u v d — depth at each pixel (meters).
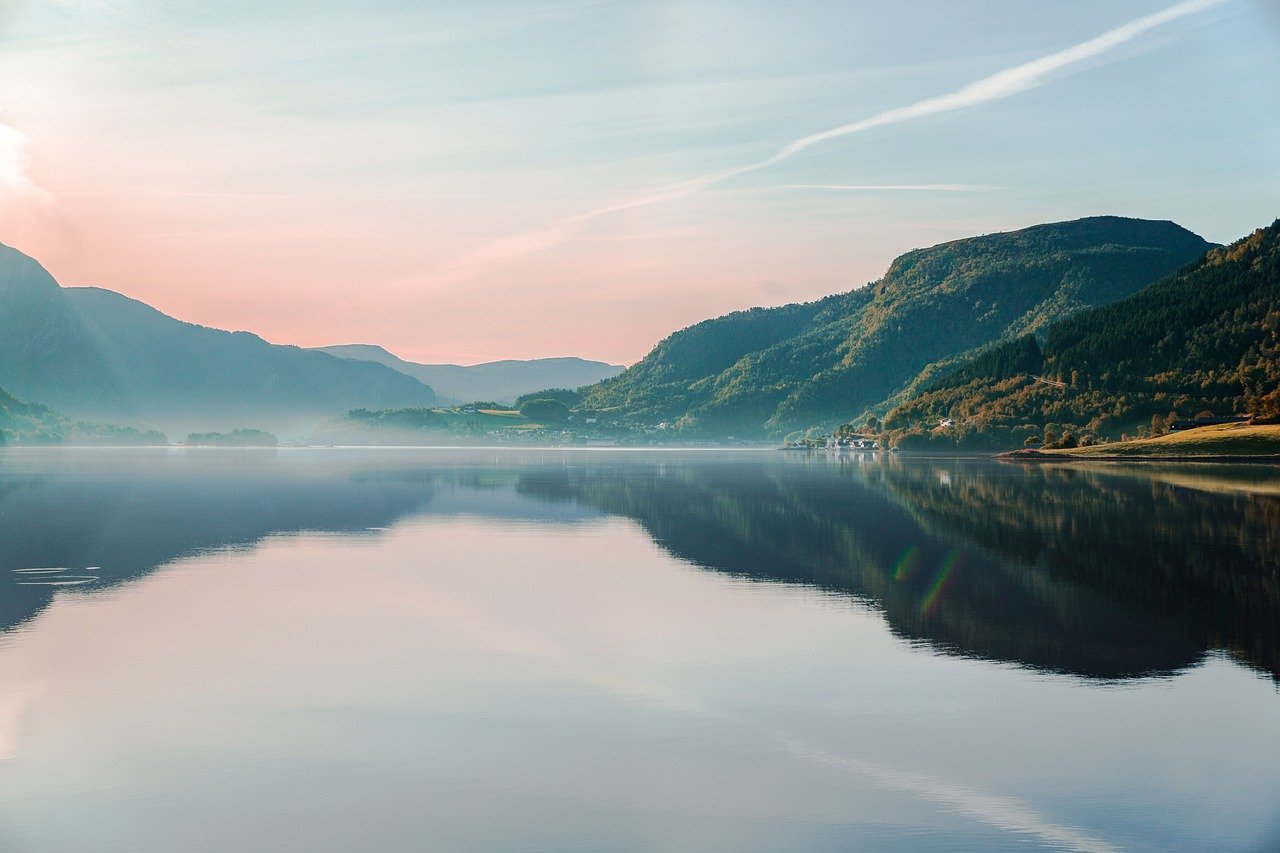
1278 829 24.56
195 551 68.88
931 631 43.62
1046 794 26.58
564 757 29.12
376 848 23.80
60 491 127.31
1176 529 78.88
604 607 49.12
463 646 41.41
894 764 28.56
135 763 28.67
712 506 105.31
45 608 48.78
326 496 120.62
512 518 92.81
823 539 74.94
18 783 27.33
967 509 98.88
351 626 45.06
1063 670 37.53
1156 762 28.59
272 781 27.47
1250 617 46.03
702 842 24.09
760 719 32.22
